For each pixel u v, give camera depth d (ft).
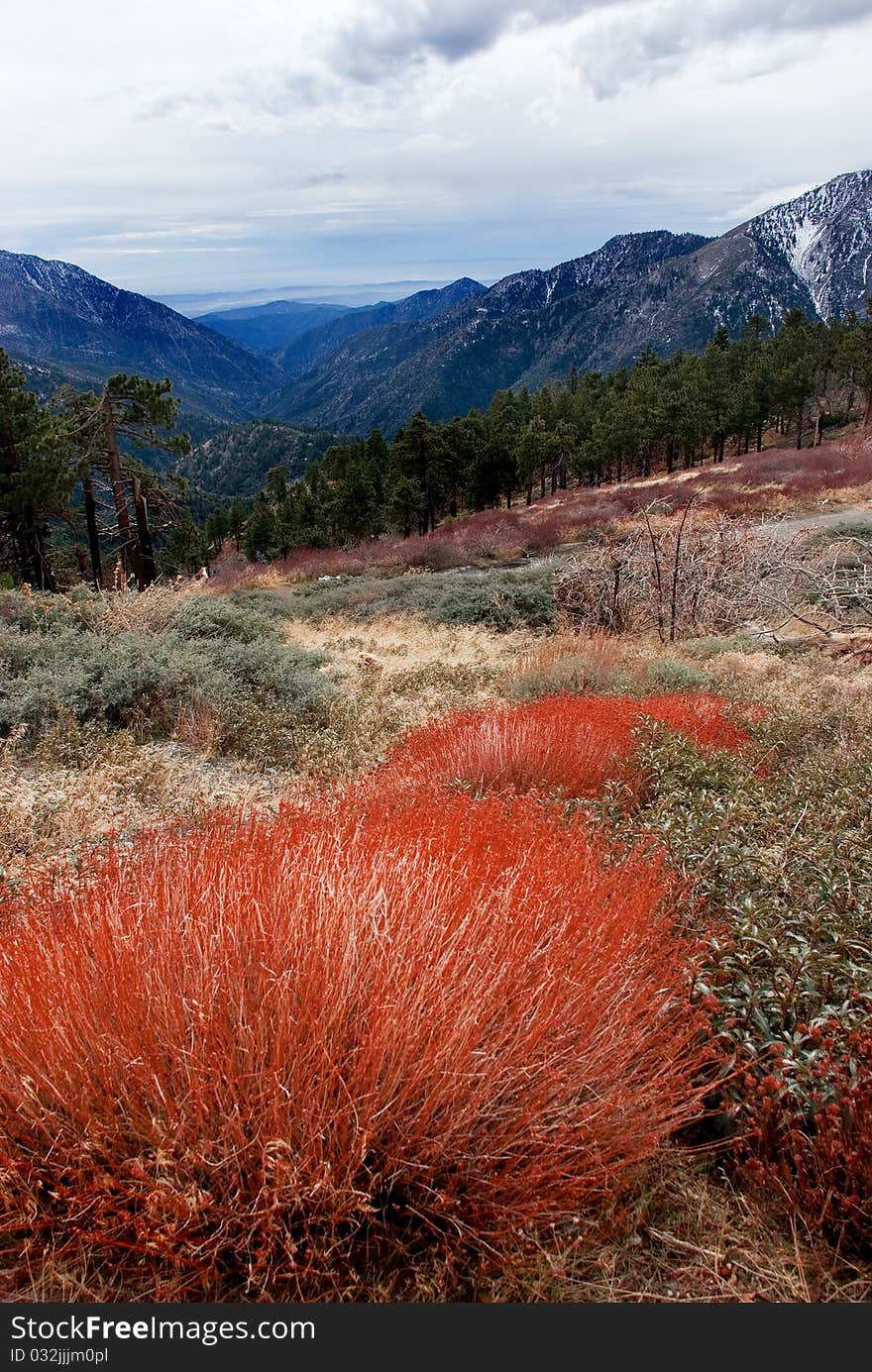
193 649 29.43
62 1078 5.42
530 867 8.07
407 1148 5.21
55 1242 5.07
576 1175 5.33
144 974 5.93
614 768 15.72
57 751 19.57
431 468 164.35
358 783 16.20
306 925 6.34
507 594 54.60
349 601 65.82
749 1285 5.04
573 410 233.14
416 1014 5.56
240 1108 5.12
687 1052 6.65
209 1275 4.86
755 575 43.19
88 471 80.64
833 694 23.29
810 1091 6.06
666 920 8.00
